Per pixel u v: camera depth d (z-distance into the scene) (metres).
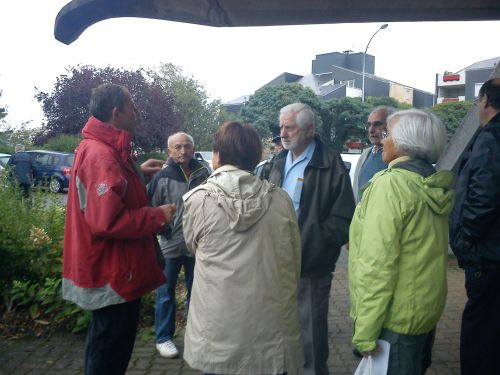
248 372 2.22
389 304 2.30
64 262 2.85
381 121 4.29
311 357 3.30
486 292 2.88
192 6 3.95
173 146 4.26
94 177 2.62
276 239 2.35
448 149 6.96
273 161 3.78
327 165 3.33
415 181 2.33
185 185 4.24
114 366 2.88
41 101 29.73
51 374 3.80
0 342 4.36
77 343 4.38
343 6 4.02
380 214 2.28
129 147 2.85
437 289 2.34
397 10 4.14
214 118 42.44
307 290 3.30
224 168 2.40
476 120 6.29
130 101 2.89
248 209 2.27
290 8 4.09
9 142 31.08
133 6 3.80
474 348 2.94
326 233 3.26
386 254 2.24
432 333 2.69
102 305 2.71
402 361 2.32
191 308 2.37
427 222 2.31
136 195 2.86
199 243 2.33
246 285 2.26
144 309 4.95
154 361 4.07
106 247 2.72
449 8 4.12
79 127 29.34
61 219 5.47
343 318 5.14
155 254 2.99
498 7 4.07
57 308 4.61
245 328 2.24
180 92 39.62
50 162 18.98
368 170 4.40
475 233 2.77
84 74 29.70
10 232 4.96
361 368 2.46
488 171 2.70
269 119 30.41
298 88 31.09
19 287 4.77
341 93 62.72
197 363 2.27
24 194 6.03
